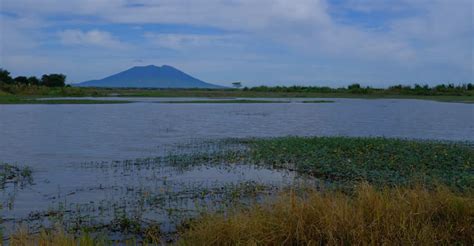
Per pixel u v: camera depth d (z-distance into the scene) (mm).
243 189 10531
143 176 12477
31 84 83125
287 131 25516
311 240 5730
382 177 11352
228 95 91312
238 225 5922
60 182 11664
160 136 22422
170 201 9641
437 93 96375
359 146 16312
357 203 6562
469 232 6039
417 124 30344
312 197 6691
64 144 19203
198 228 6402
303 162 13781
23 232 6293
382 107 52219
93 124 28359
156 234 7434
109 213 8742
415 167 12773
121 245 7016
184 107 48875
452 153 14852
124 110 42562
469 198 6664
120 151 17250
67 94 75562
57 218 8289
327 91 107000
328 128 27422
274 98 79125
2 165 13828
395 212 6273
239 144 19172
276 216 6164
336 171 12438
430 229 5984
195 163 14430
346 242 5766
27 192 10539
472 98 81062
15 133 23109
